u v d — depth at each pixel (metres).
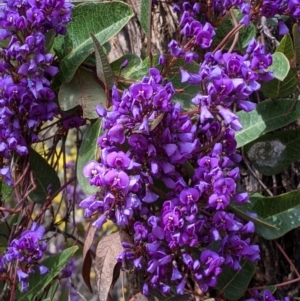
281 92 0.34
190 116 0.32
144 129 0.29
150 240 0.31
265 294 0.33
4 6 0.32
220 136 0.31
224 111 0.30
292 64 0.34
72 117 0.35
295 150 0.35
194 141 0.30
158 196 0.31
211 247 0.32
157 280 0.31
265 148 0.35
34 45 0.32
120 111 0.29
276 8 0.33
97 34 0.34
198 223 0.30
